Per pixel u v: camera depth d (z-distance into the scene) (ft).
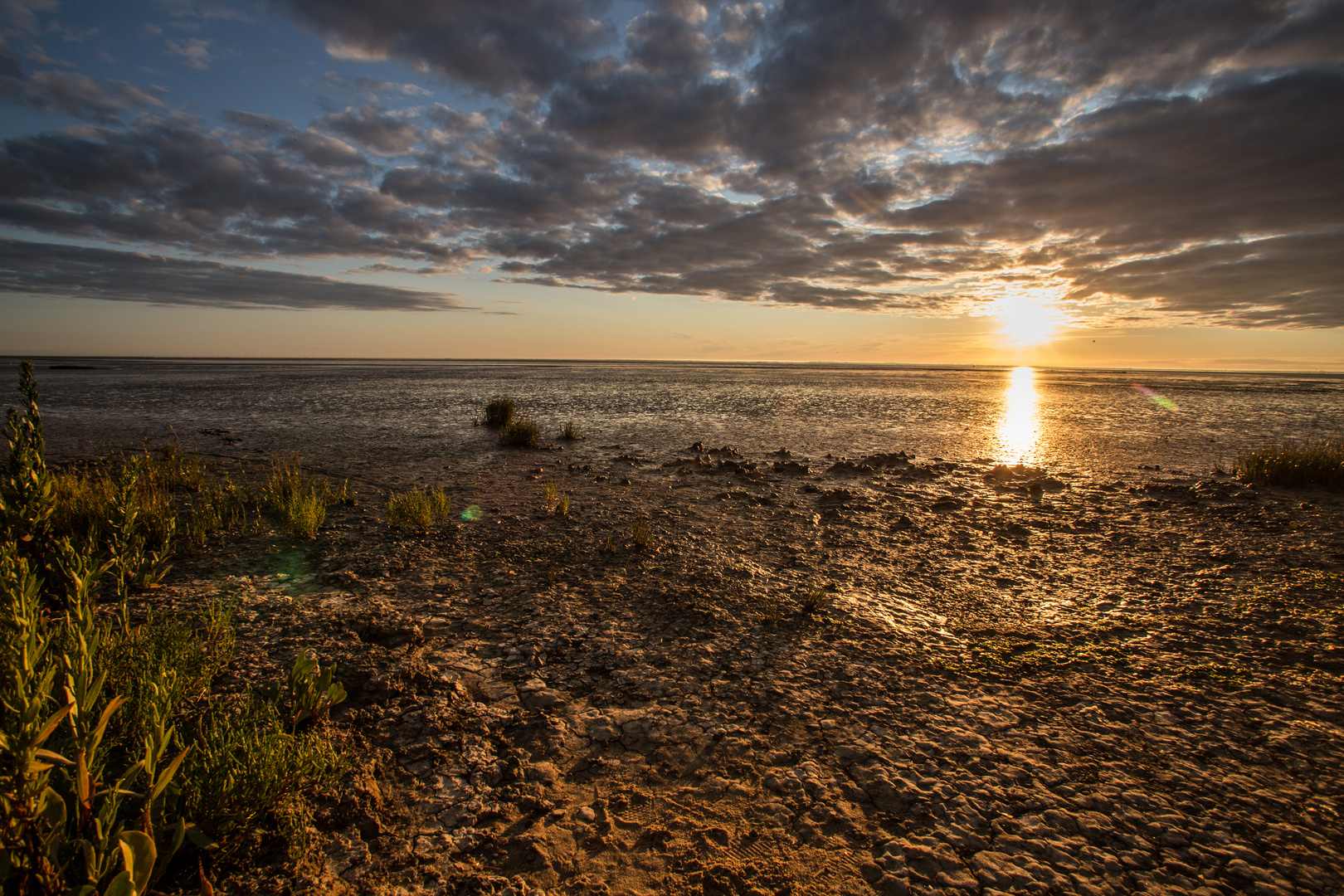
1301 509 31.48
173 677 10.95
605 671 14.75
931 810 10.30
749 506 32.55
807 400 115.03
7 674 8.30
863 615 18.57
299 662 11.68
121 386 127.65
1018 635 17.29
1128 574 22.56
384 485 36.19
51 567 14.47
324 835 9.15
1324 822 10.01
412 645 15.43
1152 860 9.25
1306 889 8.71
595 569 22.09
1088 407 103.76
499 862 9.04
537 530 26.96
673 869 9.06
